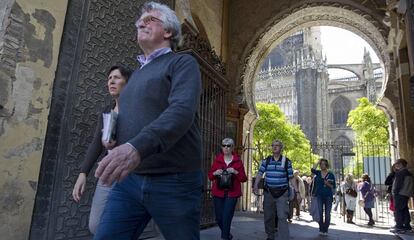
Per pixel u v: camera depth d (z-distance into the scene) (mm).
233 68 14156
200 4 12039
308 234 8062
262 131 38594
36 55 4074
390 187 10422
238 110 13555
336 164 35281
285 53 75062
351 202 12219
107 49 5254
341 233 8523
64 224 4324
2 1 3848
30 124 3943
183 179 1775
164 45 2035
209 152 7258
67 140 4449
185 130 1557
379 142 35562
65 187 4383
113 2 5465
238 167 5738
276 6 14195
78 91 4664
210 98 7402
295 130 42844
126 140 1812
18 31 3879
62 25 4457
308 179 17297
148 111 1794
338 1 13156
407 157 10234
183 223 1743
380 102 13109
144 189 1730
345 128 70438
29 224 3863
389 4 10602
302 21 14281
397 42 10641
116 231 1747
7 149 3674
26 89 3920
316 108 67812
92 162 2861
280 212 5582
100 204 2885
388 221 13195
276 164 5816
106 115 1912
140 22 2061
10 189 3678
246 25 14516
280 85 72688
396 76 11406
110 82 3303
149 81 1834
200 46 7184
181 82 1714
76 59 4676
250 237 6742
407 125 10234
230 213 5559
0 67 3658
